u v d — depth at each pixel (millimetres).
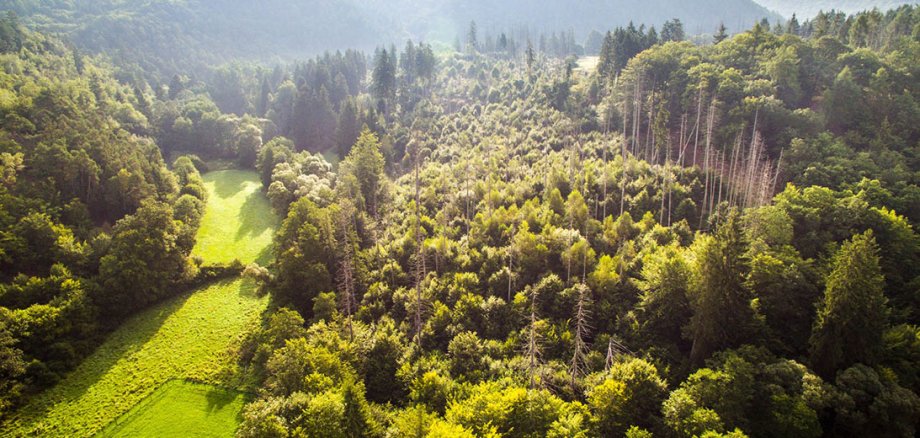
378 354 63344
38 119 104438
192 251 100625
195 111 179125
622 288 67562
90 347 73000
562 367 57375
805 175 82250
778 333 55344
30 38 179750
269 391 57875
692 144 107812
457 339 61781
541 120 139000
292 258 79375
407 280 82312
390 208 111125
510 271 75000
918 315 57250
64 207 90000
